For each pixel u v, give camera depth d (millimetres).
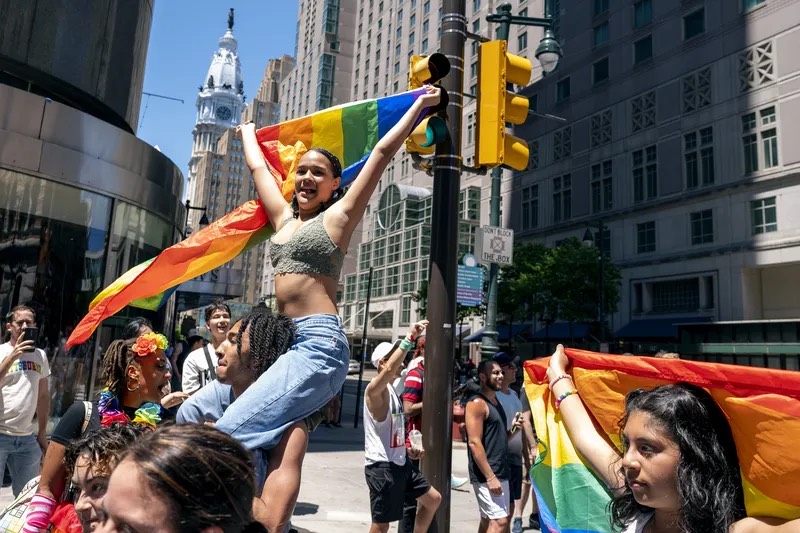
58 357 9242
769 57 30375
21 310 4781
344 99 88500
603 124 39562
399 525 4602
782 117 29609
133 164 10625
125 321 10898
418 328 4469
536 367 2752
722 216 31922
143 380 3188
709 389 1988
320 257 2535
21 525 2592
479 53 4980
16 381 4789
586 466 2465
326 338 2389
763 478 1825
